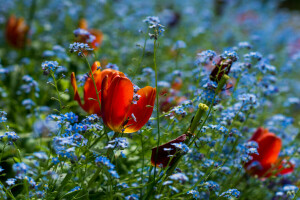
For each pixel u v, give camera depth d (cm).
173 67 471
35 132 286
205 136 294
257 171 290
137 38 499
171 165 227
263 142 285
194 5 944
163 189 243
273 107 503
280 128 404
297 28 1072
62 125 225
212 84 248
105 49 498
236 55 243
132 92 206
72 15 591
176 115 266
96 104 234
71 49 226
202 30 656
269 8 1082
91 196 239
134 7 731
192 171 277
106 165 198
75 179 249
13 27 450
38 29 549
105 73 230
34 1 465
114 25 605
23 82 394
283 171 304
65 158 221
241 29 862
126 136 240
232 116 274
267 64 318
